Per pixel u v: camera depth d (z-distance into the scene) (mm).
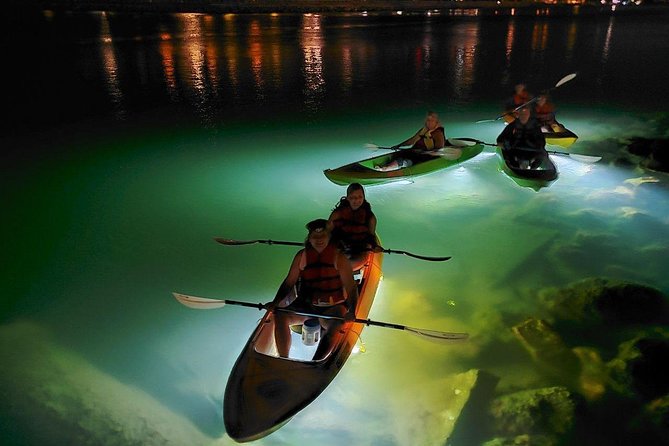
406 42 31781
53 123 14906
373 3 70688
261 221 8453
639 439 4039
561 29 39188
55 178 10438
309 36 35438
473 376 4723
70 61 25031
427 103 16672
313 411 4430
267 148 12250
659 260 6789
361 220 6062
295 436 4188
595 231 7645
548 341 5164
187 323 5773
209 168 10938
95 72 22438
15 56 26391
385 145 12266
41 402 4508
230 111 16047
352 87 19328
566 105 15828
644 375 4633
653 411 4273
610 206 8445
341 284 4871
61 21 44344
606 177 9680
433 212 8523
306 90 18844
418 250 7316
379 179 9047
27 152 12188
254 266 7082
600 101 16234
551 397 4340
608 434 4082
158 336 5551
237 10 60719
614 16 52844
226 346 5367
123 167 11070
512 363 4949
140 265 7117
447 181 9719
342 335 4602
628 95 17016
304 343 4609
